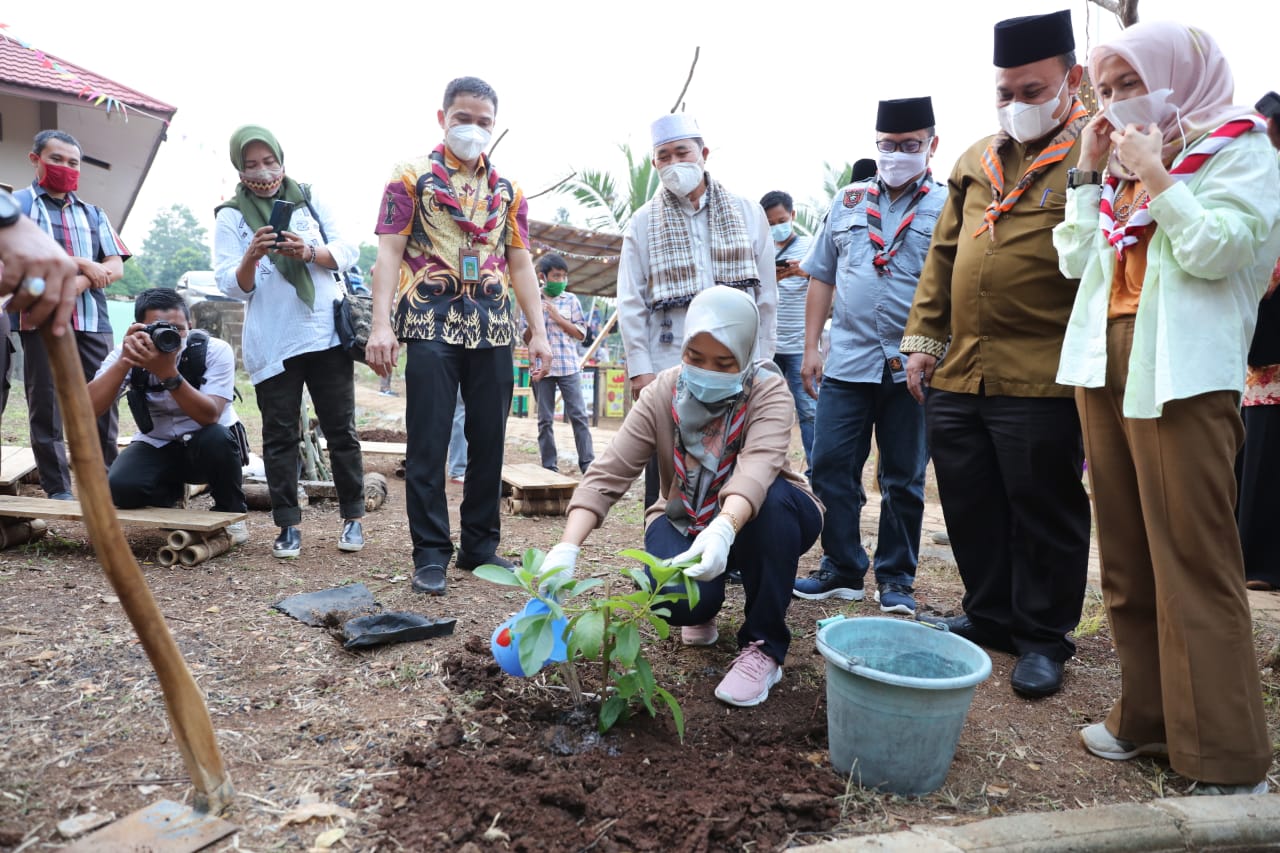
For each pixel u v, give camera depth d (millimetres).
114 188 11891
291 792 1997
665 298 3643
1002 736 2523
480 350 3621
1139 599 2367
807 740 2373
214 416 4102
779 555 2615
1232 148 2111
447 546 3639
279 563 3871
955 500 3152
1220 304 2125
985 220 2928
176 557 3717
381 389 17984
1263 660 3225
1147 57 2145
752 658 2633
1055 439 2854
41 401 4590
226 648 2812
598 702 2461
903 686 2018
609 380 13531
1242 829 1972
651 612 2285
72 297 1589
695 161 3594
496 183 3705
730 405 2654
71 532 4199
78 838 1786
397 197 3506
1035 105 2793
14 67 9281
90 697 2387
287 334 3826
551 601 2201
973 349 2982
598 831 1871
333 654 2818
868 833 1957
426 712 2416
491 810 1911
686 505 2736
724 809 1960
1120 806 2008
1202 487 2135
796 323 5746
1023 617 3025
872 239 3639
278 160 3885
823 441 3793
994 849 1829
